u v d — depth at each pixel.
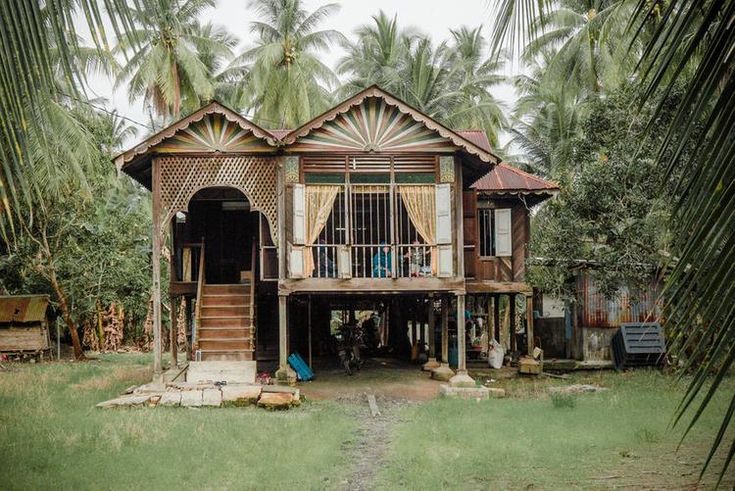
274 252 16.23
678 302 2.51
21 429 10.05
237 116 15.14
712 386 2.29
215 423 10.77
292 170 15.52
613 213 13.30
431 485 7.34
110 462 8.21
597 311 20.31
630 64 9.47
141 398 12.77
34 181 3.25
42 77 2.95
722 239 2.35
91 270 23.33
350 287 15.43
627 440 9.34
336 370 18.20
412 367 18.92
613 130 13.76
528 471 7.93
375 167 15.59
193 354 16.44
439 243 15.38
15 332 22.16
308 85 33.75
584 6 23.62
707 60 2.42
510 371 18.81
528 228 19.05
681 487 7.18
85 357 23.48
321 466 8.25
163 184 15.32
